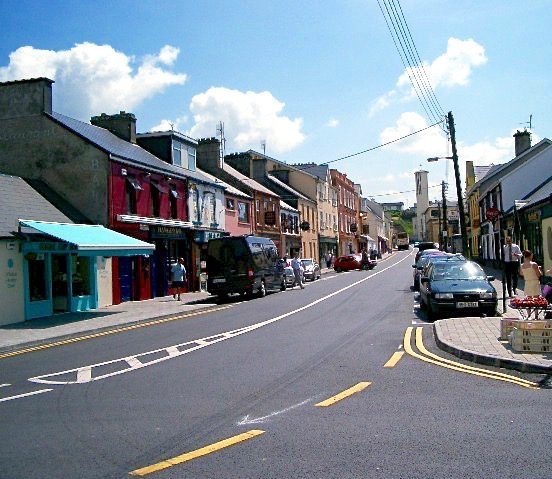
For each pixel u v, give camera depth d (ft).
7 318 59.82
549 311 37.14
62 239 58.44
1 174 74.84
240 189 138.82
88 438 20.10
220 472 16.31
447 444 17.97
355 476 15.62
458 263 57.16
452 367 30.12
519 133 159.94
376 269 173.88
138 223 85.81
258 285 88.07
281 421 21.22
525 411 21.42
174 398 25.58
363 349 36.91
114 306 77.92
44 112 82.33
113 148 85.56
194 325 55.42
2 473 16.90
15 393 28.22
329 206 232.53
